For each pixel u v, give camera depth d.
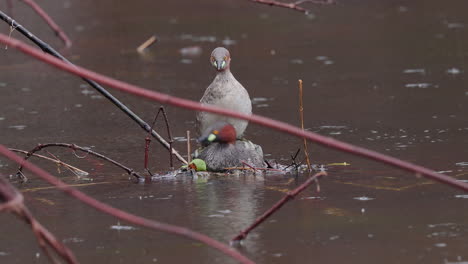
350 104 15.14
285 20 27.11
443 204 8.62
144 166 11.03
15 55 22.72
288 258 7.07
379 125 13.22
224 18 28.00
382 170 10.34
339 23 25.94
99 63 20.53
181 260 7.12
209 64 20.25
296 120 13.98
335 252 7.18
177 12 29.52
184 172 10.58
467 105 14.44
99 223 8.33
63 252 4.93
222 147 10.65
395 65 19.00
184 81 18.12
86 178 10.45
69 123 14.33
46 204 9.16
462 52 20.12
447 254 7.06
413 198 8.91
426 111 14.14
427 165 10.39
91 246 7.59
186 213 8.56
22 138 13.16
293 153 11.65
